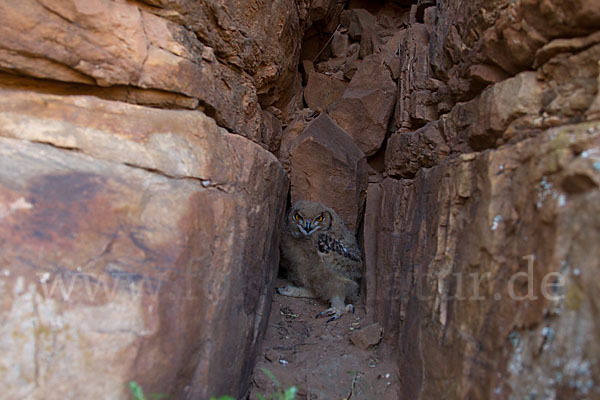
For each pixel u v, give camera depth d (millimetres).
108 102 2162
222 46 2949
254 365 3049
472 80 2656
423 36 4141
